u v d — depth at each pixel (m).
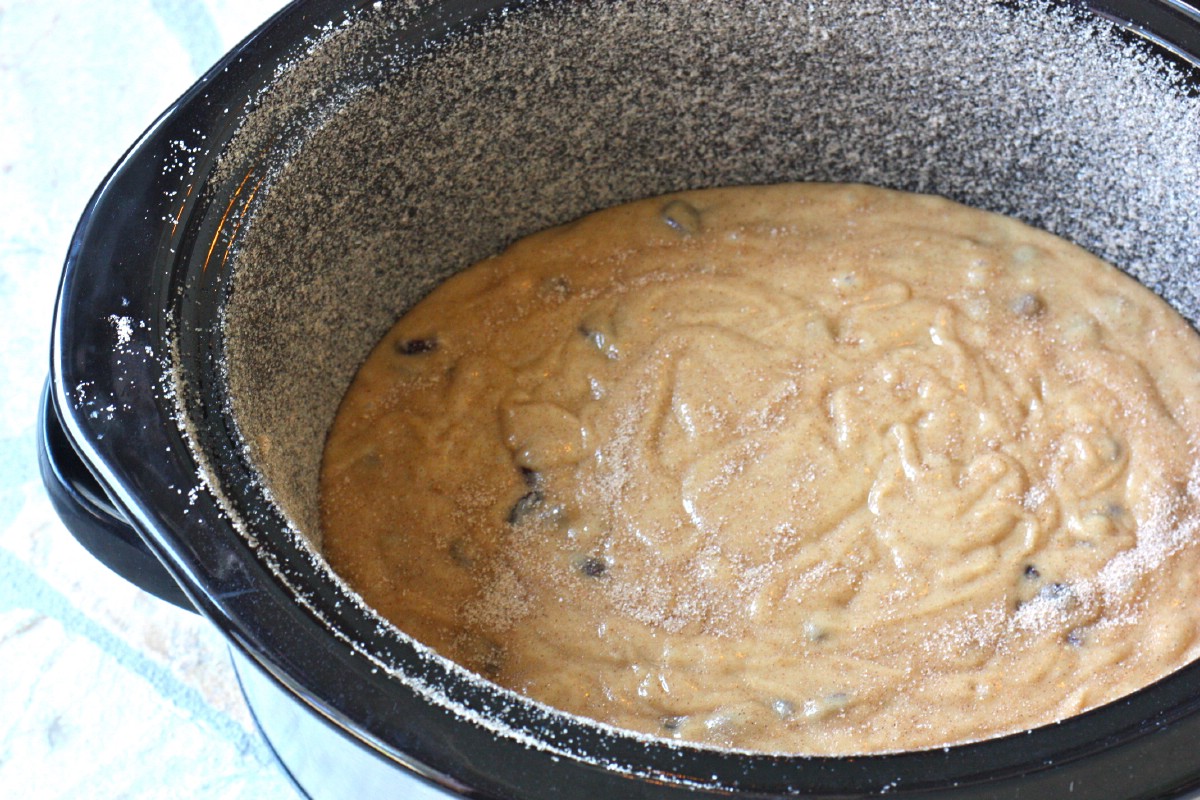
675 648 0.54
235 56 0.53
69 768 0.60
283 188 0.53
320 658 0.45
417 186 0.58
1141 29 0.55
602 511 0.57
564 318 0.60
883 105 0.59
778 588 0.55
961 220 0.61
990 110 0.59
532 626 0.55
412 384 0.59
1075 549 0.56
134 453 0.47
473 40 0.55
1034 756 0.43
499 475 0.57
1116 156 0.58
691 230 0.61
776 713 0.53
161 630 0.62
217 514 0.47
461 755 0.44
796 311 0.60
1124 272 0.61
